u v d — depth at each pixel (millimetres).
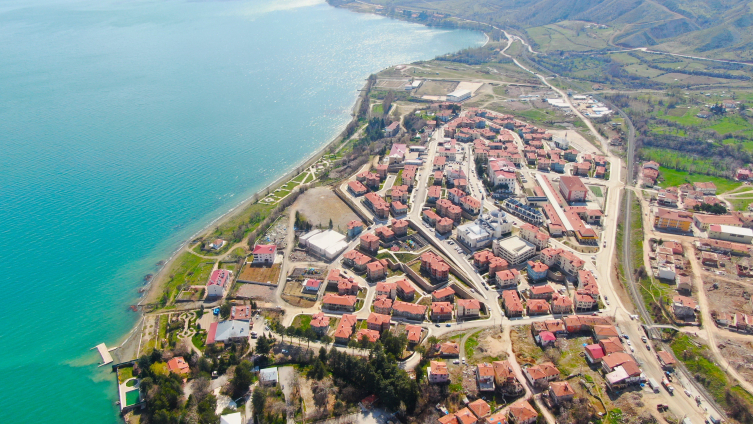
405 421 188625
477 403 185875
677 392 189000
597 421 178875
